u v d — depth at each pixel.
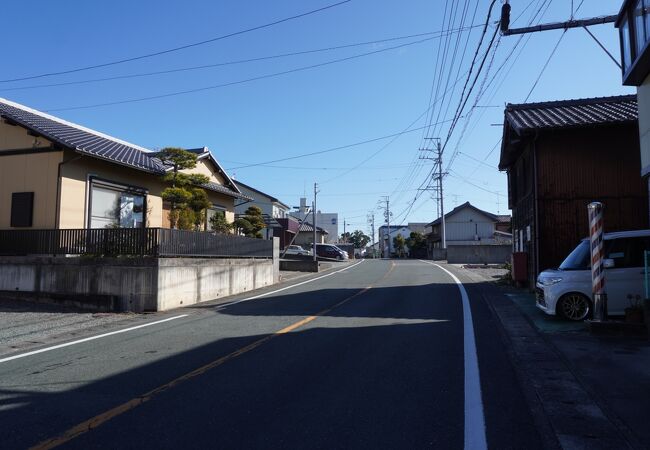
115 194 19.25
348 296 16.88
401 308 13.52
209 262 17.36
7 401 5.90
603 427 4.88
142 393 6.13
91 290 15.09
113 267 14.87
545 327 10.12
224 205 27.69
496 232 62.53
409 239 77.56
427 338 9.30
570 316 10.62
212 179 27.00
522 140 16.94
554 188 15.65
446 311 12.80
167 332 10.59
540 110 17.75
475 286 19.33
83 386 6.50
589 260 10.74
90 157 17.72
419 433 4.75
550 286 10.78
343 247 74.56
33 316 13.34
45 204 17.03
